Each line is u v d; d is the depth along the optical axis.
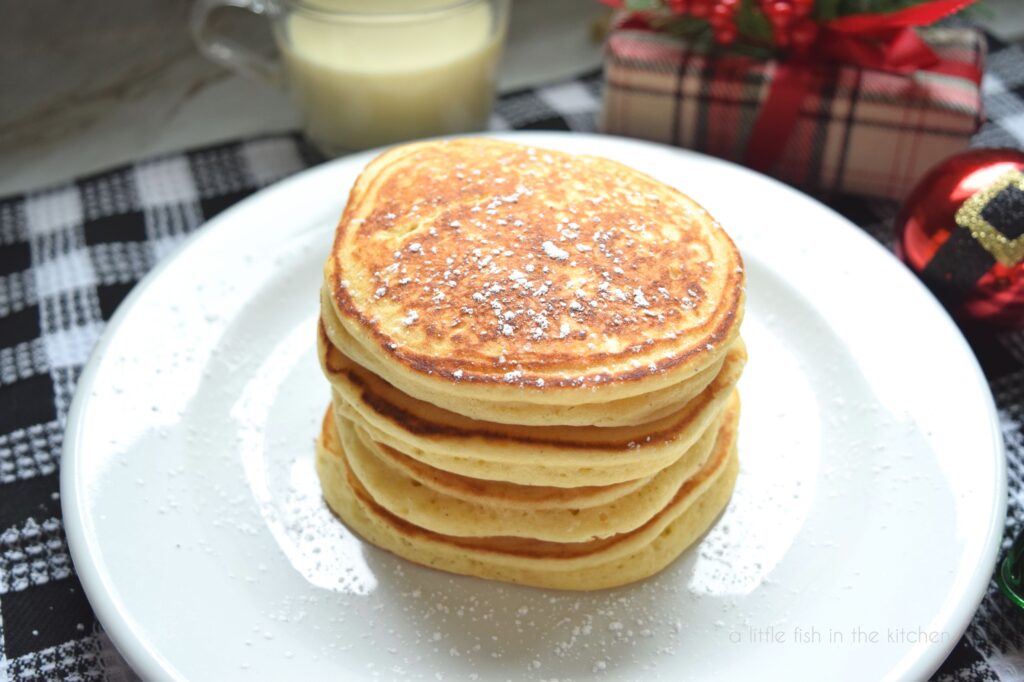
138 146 0.60
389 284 0.39
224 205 0.54
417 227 0.40
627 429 0.38
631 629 0.39
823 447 0.43
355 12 0.54
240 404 0.44
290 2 0.54
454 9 0.54
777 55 0.54
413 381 0.37
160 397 0.43
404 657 0.38
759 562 0.41
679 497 0.41
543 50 0.66
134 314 0.45
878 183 0.54
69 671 0.39
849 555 0.40
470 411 0.38
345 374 0.40
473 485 0.39
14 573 0.41
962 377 0.43
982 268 0.46
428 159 0.43
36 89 0.62
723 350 0.38
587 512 0.40
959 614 0.37
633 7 0.54
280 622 0.39
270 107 0.62
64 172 0.59
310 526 0.41
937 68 0.53
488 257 0.39
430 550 0.40
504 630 0.39
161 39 0.64
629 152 0.51
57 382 0.47
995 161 0.47
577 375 0.37
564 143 0.51
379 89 0.55
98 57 0.63
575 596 0.40
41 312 0.49
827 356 0.45
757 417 0.44
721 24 0.52
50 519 0.43
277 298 0.47
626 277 0.39
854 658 0.37
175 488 0.41
